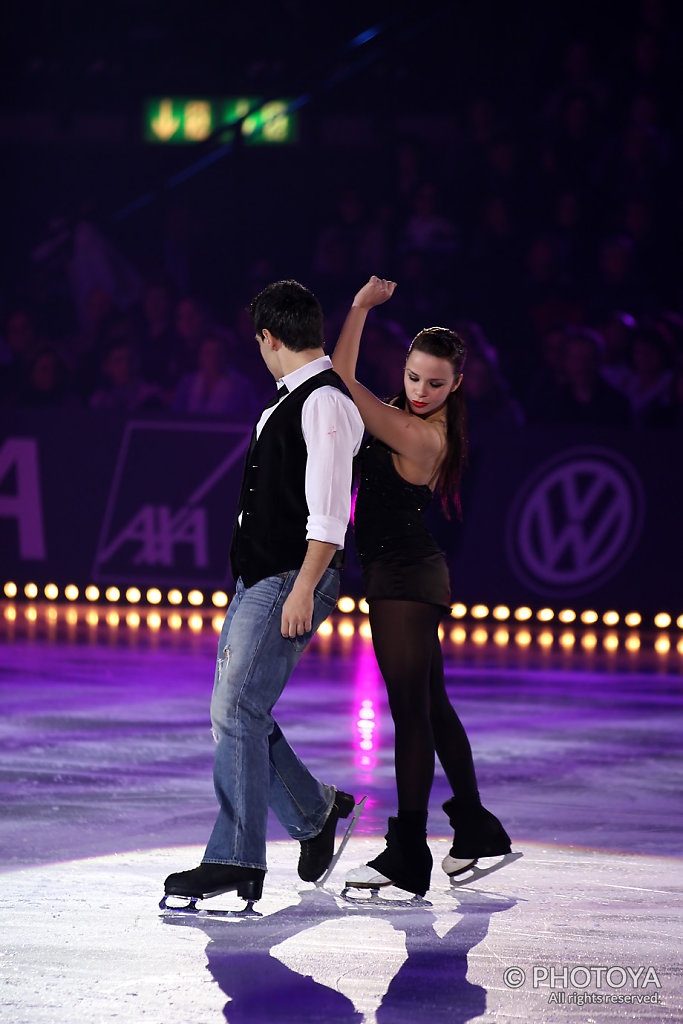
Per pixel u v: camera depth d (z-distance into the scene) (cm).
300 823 1303
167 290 4491
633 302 4334
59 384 4384
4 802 1616
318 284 4653
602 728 2181
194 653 2953
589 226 4512
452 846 1371
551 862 1409
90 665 2752
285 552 1252
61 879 1295
